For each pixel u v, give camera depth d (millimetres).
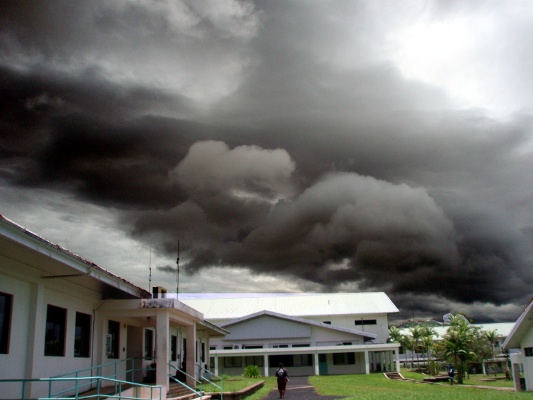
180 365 30000
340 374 53250
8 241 11414
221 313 73125
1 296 13336
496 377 55062
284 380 25469
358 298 76000
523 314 27469
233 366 54219
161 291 25656
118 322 21297
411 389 31531
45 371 14906
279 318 56531
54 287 15609
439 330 86812
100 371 18703
